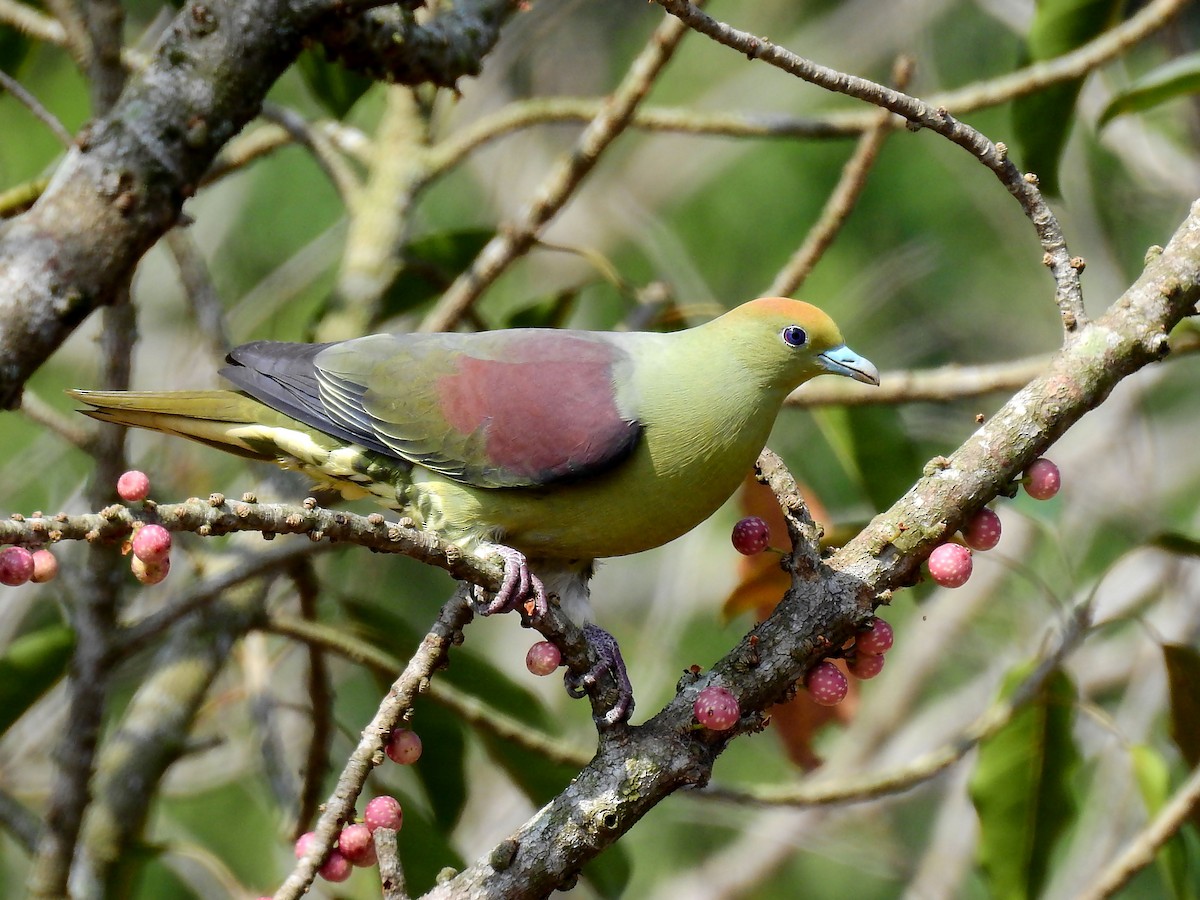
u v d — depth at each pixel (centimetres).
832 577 598
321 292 1506
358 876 1062
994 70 1728
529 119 1085
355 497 892
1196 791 786
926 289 1706
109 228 684
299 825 917
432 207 1653
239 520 499
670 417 793
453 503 825
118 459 879
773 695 589
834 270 1688
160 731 920
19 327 670
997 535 611
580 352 825
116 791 903
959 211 1708
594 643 823
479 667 968
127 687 1384
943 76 1750
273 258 1594
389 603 1614
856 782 883
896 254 1658
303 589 970
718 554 1641
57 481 1382
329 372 852
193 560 962
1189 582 1338
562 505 808
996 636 1545
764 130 1009
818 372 808
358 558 1480
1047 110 1007
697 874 1611
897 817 1590
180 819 1465
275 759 962
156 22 1220
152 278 1520
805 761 1096
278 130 1110
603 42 1773
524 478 799
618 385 805
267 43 713
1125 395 1537
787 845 1605
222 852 1454
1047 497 619
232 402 873
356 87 973
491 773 1575
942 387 995
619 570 1703
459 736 966
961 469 609
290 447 867
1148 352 611
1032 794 878
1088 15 1015
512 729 908
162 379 1316
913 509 607
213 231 1580
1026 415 609
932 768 880
